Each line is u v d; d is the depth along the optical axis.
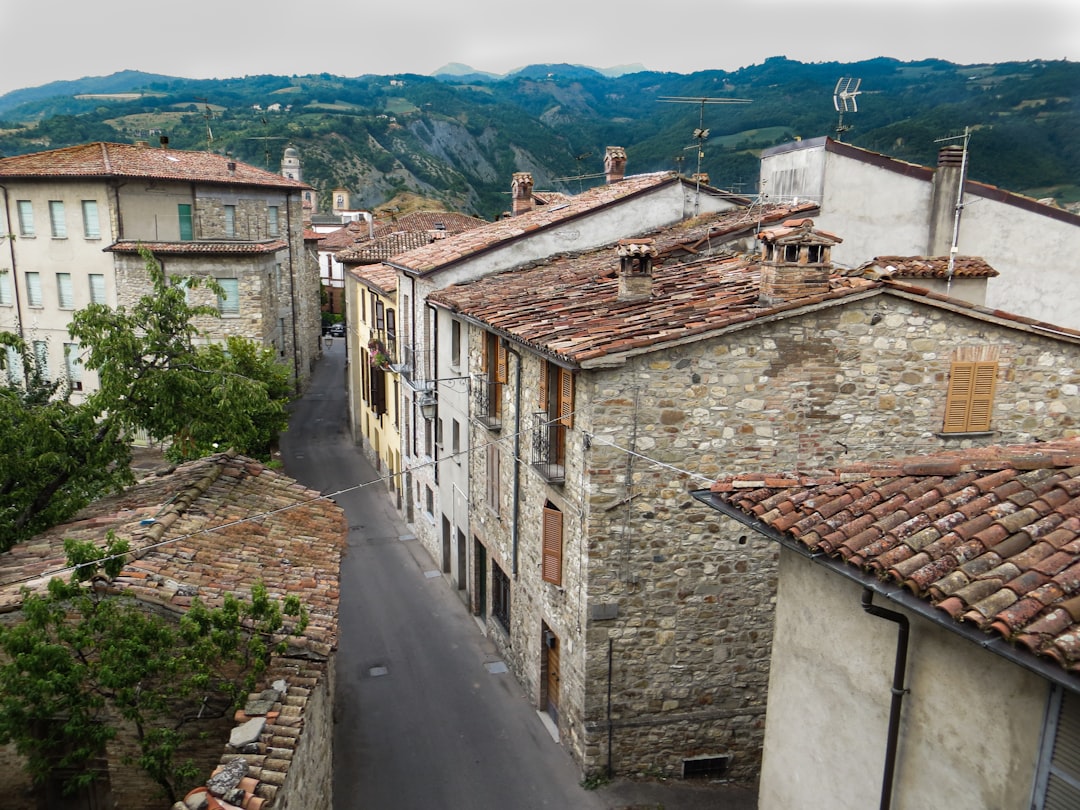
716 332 12.68
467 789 14.65
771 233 12.84
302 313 50.12
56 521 14.23
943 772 6.59
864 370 13.30
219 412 15.25
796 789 8.43
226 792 8.09
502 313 16.17
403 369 26.95
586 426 13.11
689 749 14.71
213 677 9.92
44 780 9.52
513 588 18.17
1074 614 5.48
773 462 13.42
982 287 15.32
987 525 6.70
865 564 6.75
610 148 27.95
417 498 27.53
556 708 16.62
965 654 6.36
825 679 7.92
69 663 8.57
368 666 19.11
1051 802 5.75
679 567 13.78
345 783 14.81
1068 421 14.01
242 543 12.44
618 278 15.93
